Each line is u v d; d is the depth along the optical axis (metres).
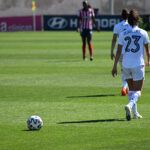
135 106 36.56
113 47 48.38
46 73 62.44
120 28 47.56
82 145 29.62
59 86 52.19
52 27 175.00
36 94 47.47
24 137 31.53
